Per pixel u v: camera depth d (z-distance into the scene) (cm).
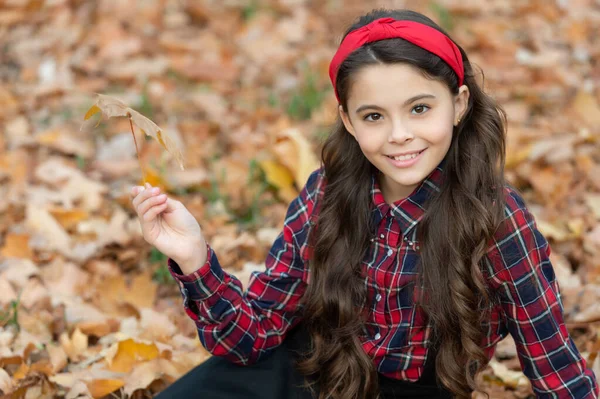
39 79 417
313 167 320
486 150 178
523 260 176
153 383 222
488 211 173
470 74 179
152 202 171
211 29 467
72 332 247
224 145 365
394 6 491
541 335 180
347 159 184
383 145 170
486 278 180
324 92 409
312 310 188
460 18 478
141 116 163
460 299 176
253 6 488
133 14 467
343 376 186
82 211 312
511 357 239
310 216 192
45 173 336
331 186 187
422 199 179
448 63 167
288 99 407
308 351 194
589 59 431
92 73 422
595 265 270
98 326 247
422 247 178
